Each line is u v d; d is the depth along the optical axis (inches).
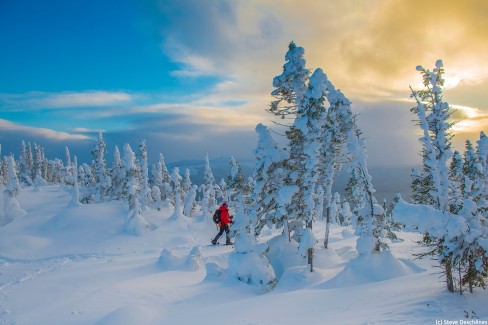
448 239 342.0
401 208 368.2
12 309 439.8
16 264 817.5
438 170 381.1
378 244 558.3
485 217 363.3
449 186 385.4
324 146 671.1
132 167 1305.4
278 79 692.1
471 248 336.8
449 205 376.2
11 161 1438.2
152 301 458.9
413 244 800.9
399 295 370.6
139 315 364.2
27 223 1279.5
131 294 483.8
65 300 470.6
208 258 724.0
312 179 596.7
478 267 331.0
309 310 354.3
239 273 538.3
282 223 671.8
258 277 531.5
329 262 643.5
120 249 999.6
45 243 1059.3
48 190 2642.7
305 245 549.6
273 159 644.7
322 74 599.2
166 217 1385.3
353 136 639.1
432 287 383.6
